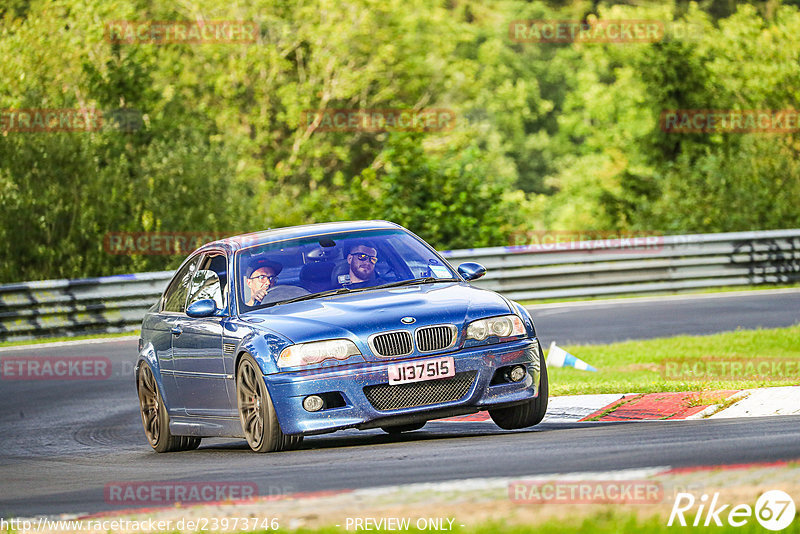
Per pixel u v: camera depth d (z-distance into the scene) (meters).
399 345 22.78
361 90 127.19
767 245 67.19
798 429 20.78
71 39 93.81
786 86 107.56
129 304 59.56
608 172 143.88
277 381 22.84
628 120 140.38
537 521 13.55
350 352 22.69
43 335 57.69
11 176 79.44
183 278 28.81
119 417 36.12
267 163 124.62
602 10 135.38
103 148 89.06
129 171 89.75
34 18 94.50
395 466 19.62
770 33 110.44
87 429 34.09
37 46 92.19
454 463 19.39
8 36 92.50
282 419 22.88
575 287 64.69
